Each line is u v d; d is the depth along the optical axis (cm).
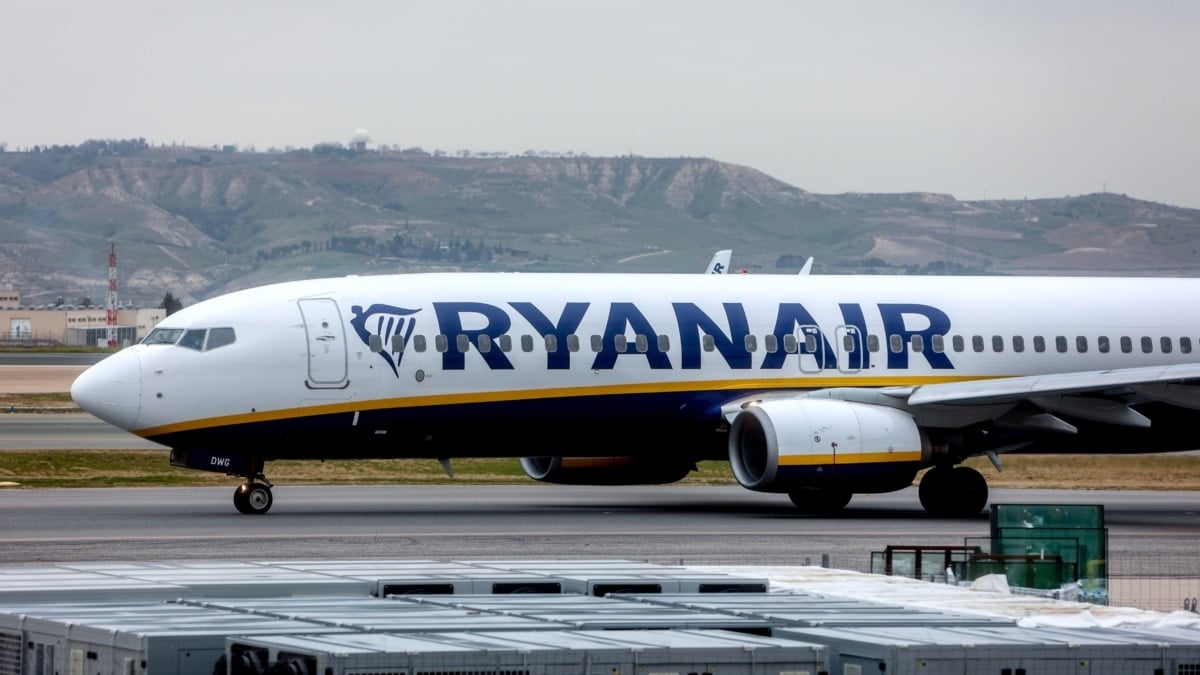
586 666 3906
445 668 3803
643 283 14025
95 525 11750
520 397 13225
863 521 12975
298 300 12988
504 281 13650
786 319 14125
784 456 12938
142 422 12475
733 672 4025
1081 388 13012
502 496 15425
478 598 5081
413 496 15225
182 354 12594
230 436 12644
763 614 4803
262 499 12900
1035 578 8106
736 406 13725
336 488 16150
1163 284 15625
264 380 12638
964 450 13975
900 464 13312
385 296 13188
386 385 12875
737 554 10306
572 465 14738
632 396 13538
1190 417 14750
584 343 13450
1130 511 14800
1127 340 15100
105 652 4166
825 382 14088
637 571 5909
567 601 5034
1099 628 4788
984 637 4378
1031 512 8750
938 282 15025
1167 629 4847
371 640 4003
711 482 17638
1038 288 15212
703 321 13862
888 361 14325
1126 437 14775
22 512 12762
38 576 5512
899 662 4097
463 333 13150
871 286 14725
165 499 14212
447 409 13025
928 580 8075
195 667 4053
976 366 14588
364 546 10506
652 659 3956
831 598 5375
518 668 3856
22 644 4456
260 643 3925
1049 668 4200
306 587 5269
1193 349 15250
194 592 5119
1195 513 14600
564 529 11900
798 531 11969
